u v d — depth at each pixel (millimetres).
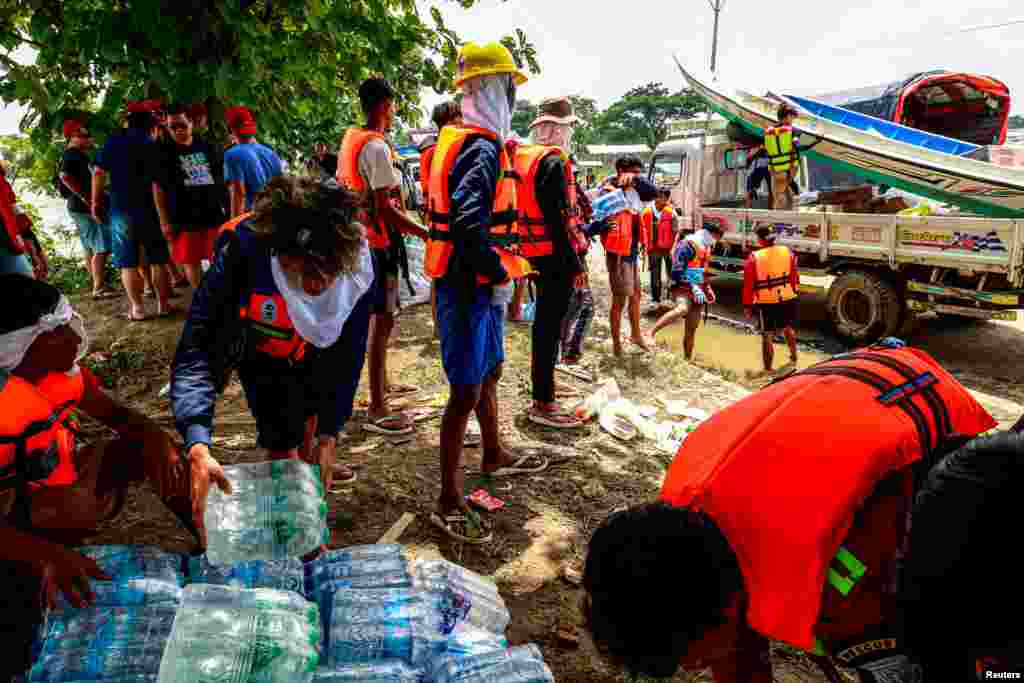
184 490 2289
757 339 9469
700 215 11875
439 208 3246
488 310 3299
